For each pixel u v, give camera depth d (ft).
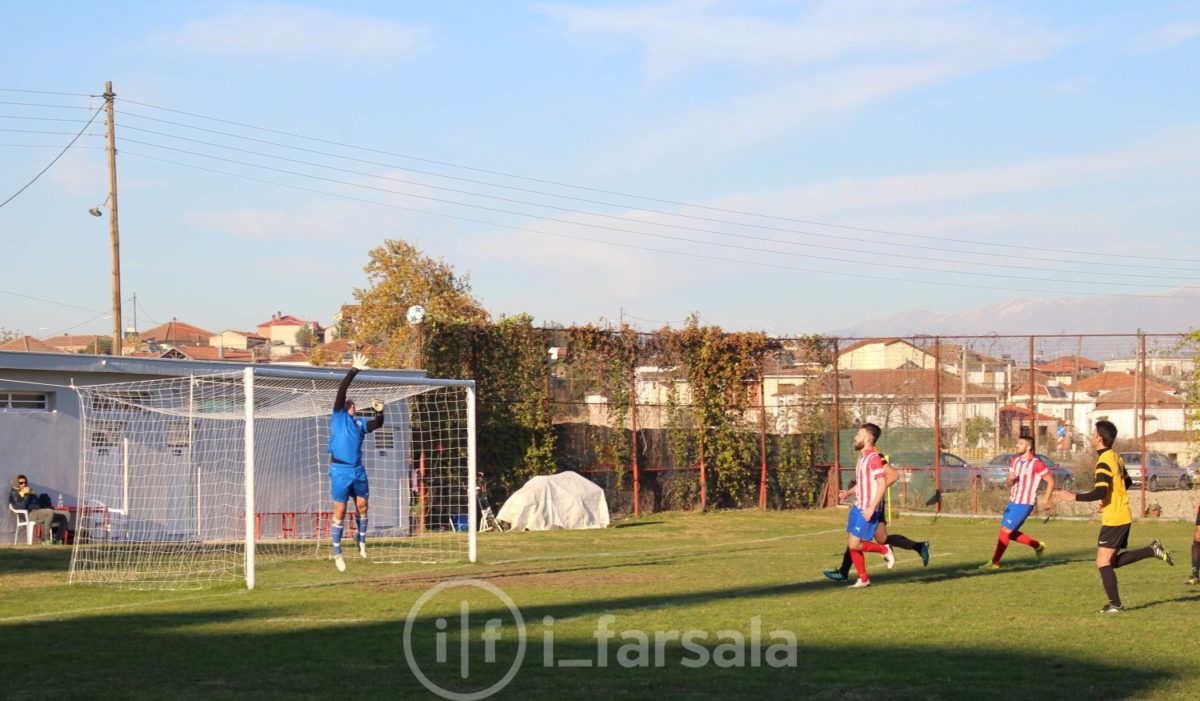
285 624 40.04
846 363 127.13
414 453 97.66
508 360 106.11
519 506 97.66
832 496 120.57
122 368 83.20
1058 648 34.22
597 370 111.86
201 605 45.91
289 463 91.45
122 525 82.17
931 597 46.57
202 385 85.76
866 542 51.21
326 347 269.44
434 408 99.96
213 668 31.73
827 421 121.39
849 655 33.37
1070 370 124.36
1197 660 32.32
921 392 119.75
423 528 94.43
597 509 101.81
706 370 117.29
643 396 114.93
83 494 79.56
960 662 32.19
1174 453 123.24
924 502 112.78
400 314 207.62
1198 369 100.83
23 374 79.56
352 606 44.86
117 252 137.49
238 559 68.03
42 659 33.22
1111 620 39.96
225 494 87.35
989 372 121.29
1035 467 59.21
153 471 84.17
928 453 117.39
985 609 42.86
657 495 115.03
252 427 53.78
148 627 39.70
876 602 44.96
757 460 119.03
